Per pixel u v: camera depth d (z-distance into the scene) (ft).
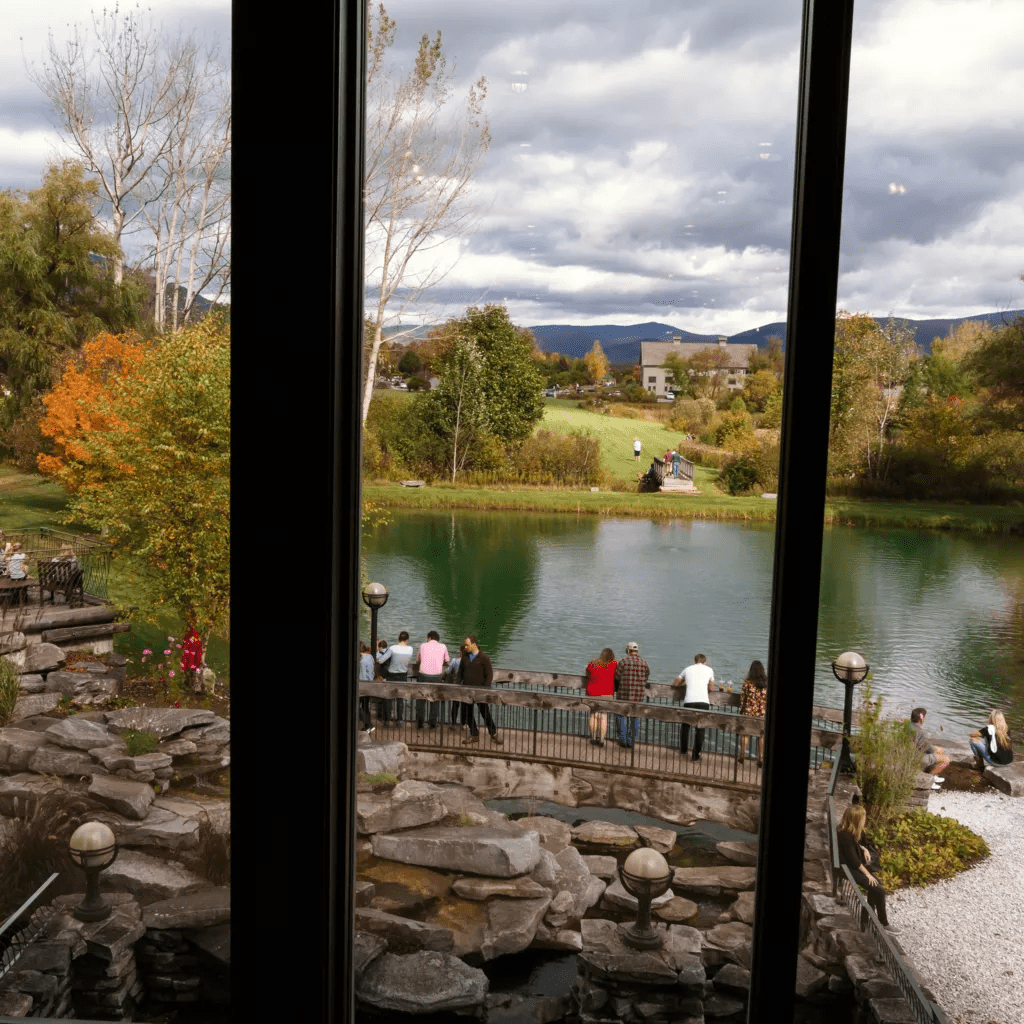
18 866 25.13
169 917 19.43
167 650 36.60
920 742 20.22
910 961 16.33
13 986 18.47
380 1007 20.51
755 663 32.48
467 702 32.99
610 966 19.06
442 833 27.53
